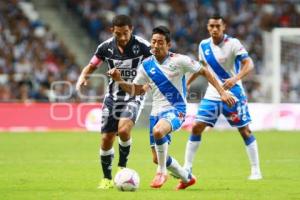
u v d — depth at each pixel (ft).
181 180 106.52
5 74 305.32
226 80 116.37
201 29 350.23
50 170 136.98
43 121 255.70
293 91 269.64
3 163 151.53
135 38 111.14
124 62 111.24
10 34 327.67
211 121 119.85
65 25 347.97
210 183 116.16
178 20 355.56
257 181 119.03
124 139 108.88
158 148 101.65
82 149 186.91
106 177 110.11
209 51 121.90
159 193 100.63
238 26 357.20
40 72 302.86
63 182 117.19
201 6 363.97
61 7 354.13
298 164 150.51
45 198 95.91
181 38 345.92
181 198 95.50
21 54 317.42
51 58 320.70
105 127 109.60
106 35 346.33
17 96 283.79
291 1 371.15
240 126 122.31
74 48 338.54
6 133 243.81
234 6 366.22
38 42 328.29
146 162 155.12
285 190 106.01
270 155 171.73
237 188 108.88
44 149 186.50
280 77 265.75
